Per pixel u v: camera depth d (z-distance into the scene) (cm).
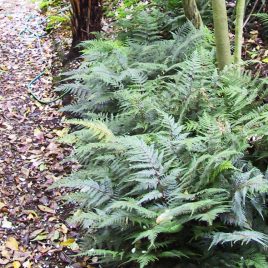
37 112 410
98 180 252
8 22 612
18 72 482
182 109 277
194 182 222
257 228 209
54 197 309
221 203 208
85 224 230
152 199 226
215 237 190
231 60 302
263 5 405
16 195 313
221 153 208
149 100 282
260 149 241
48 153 353
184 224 218
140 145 231
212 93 280
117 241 227
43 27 582
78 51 466
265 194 214
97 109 336
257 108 264
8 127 391
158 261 218
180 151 237
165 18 425
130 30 425
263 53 353
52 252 265
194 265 208
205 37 355
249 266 200
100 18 463
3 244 272
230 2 430
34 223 288
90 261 255
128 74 318
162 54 358
